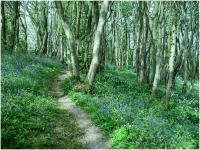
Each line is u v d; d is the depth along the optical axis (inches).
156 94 498.0
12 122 170.2
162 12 463.2
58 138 179.6
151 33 521.0
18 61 428.8
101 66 656.4
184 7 561.6
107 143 184.1
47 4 858.1
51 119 214.4
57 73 539.5
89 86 355.6
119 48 1077.1
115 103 291.6
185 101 479.2
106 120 225.5
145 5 555.8
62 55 953.5
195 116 347.3
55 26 999.6
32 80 321.4
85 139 189.9
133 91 473.7
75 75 379.9
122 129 195.3
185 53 612.1
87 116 251.4
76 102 296.4
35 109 217.5
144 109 295.0
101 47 661.3
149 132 194.4
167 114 311.1
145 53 603.5
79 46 553.3
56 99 309.7
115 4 929.5
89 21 530.6
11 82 268.7
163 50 687.7
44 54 845.8
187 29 588.1
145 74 614.9
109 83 478.0
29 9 868.0
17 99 222.7
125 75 839.7
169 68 351.3
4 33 534.6
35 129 180.9
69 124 218.7
